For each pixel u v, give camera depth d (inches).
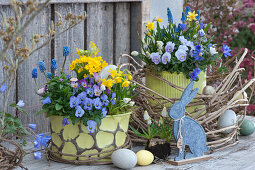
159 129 76.6
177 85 79.7
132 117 81.1
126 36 114.7
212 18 161.2
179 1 126.0
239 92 78.4
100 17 107.1
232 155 76.8
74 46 100.4
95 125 65.8
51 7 95.3
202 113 80.6
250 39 205.2
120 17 112.1
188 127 71.8
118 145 70.7
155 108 79.9
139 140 79.0
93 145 68.2
